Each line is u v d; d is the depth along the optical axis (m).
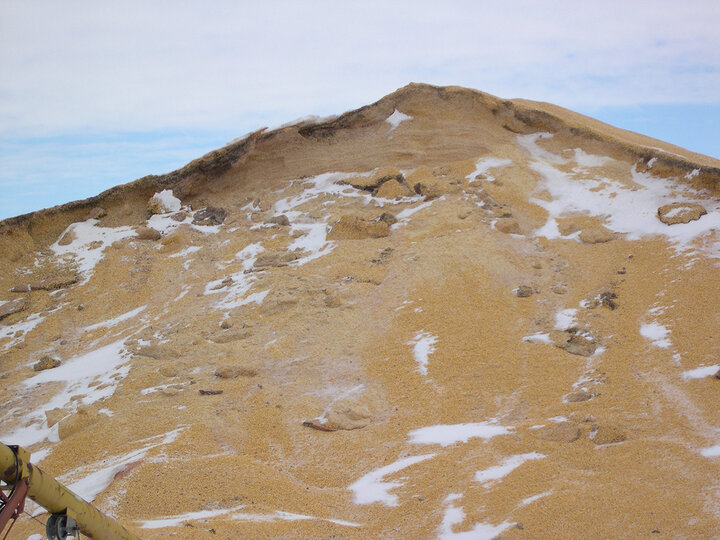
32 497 10.24
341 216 32.41
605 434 16.75
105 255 33.03
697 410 17.70
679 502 13.84
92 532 11.15
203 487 15.91
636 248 27.36
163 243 33.25
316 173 37.47
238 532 13.80
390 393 20.41
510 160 35.22
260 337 24.41
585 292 25.31
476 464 16.33
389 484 16.17
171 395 21.17
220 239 33.16
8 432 21.50
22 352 27.12
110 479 16.39
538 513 13.88
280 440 18.69
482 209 31.14
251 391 21.03
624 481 14.81
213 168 36.94
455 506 14.79
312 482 16.83
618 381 19.64
